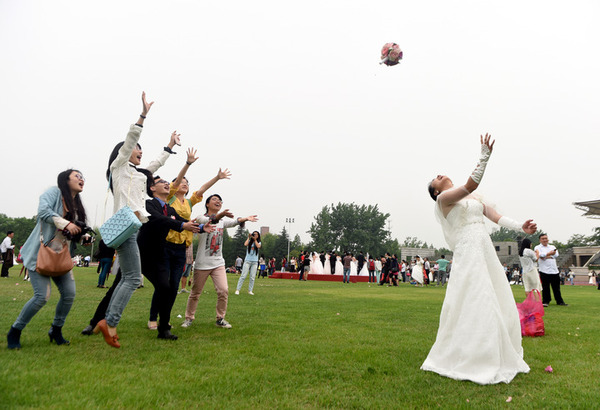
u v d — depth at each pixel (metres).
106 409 2.37
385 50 5.45
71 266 3.77
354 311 7.69
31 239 3.76
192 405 2.52
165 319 4.58
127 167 4.49
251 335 4.88
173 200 5.64
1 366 3.06
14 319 5.27
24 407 2.32
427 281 24.70
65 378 2.88
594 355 4.21
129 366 3.31
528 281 9.52
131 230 3.88
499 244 67.75
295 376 3.22
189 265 11.06
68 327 4.97
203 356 3.74
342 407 2.59
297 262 34.44
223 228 5.77
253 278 11.51
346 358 3.83
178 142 5.87
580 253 61.50
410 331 5.45
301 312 7.26
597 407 2.63
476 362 3.31
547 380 3.26
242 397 2.71
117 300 3.95
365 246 95.31
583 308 9.56
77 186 3.92
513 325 3.69
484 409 2.57
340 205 100.19
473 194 4.29
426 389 2.98
